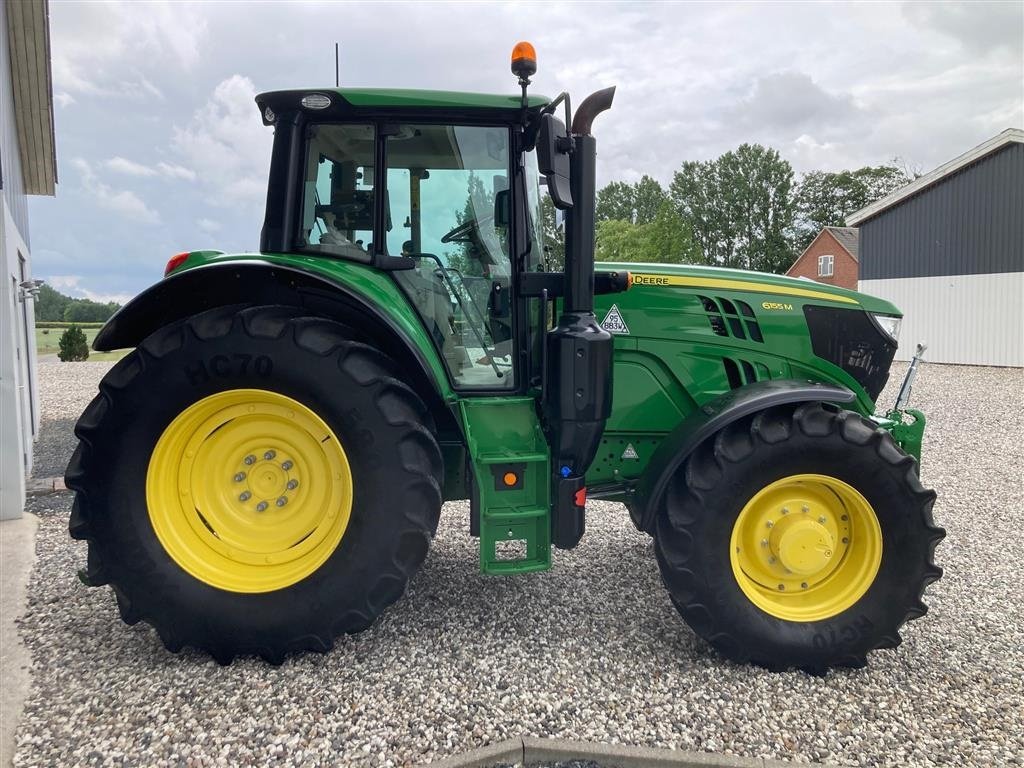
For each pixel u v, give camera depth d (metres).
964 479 6.58
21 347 6.48
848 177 56.81
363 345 2.87
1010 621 3.49
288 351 2.78
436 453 2.91
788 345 3.56
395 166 3.19
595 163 2.95
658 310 3.46
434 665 2.91
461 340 3.27
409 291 3.23
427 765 2.27
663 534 2.98
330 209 3.19
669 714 2.61
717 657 3.05
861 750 2.44
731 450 2.93
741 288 3.53
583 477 3.03
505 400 3.16
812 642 2.92
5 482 4.99
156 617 2.82
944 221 19.62
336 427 2.80
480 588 3.72
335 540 2.86
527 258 3.24
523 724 2.51
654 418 3.50
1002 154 18.16
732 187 60.12
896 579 2.94
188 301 3.10
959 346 19.39
